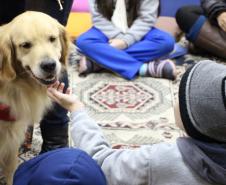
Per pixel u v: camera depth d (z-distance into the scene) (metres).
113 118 2.19
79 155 0.93
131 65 2.64
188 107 0.89
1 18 1.71
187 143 0.93
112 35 2.75
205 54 3.03
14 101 1.49
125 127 2.12
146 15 2.78
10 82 1.46
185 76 0.92
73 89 2.46
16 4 1.68
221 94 0.86
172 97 2.41
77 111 1.27
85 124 1.23
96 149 1.16
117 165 1.07
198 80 0.90
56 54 1.52
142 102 2.35
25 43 1.45
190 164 0.91
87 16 3.10
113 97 2.39
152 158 0.98
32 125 1.75
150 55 2.74
